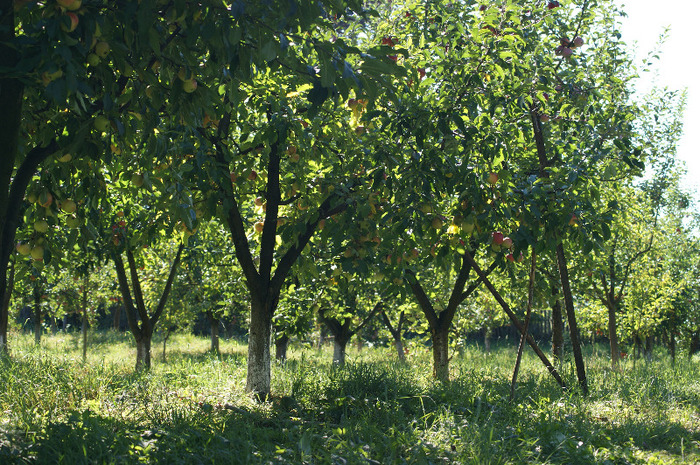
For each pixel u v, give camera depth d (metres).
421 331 15.92
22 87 4.09
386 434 5.42
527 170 8.62
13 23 3.96
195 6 3.99
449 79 7.06
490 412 6.28
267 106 6.57
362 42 8.15
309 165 7.75
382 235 7.10
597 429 6.14
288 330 10.62
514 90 7.18
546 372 10.40
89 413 5.37
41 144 4.84
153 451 4.43
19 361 9.46
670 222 19.28
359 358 17.00
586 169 7.22
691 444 5.88
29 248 4.89
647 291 15.77
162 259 15.52
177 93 4.38
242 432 5.26
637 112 9.84
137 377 8.74
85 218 5.62
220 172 6.25
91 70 4.09
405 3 7.98
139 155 5.51
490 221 6.50
